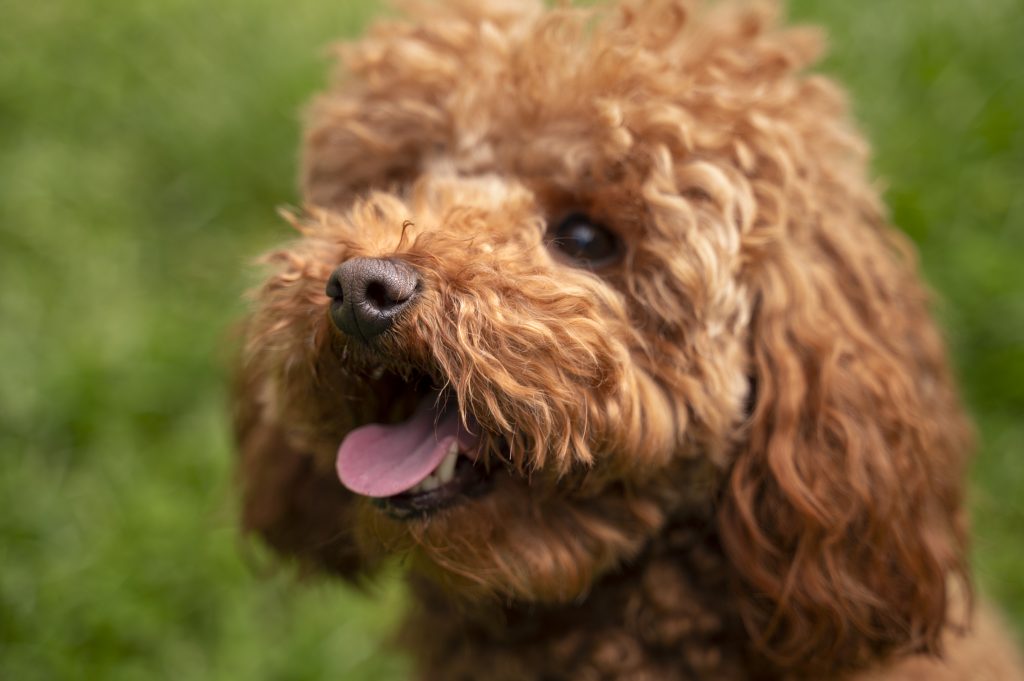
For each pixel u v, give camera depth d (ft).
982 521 11.41
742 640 7.12
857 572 6.72
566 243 6.95
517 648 7.34
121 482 11.70
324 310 6.15
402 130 7.42
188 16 16.34
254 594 11.05
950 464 7.39
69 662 10.30
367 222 6.60
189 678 10.47
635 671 7.16
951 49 14.15
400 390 6.76
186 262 14.21
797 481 6.64
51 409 11.99
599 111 6.58
